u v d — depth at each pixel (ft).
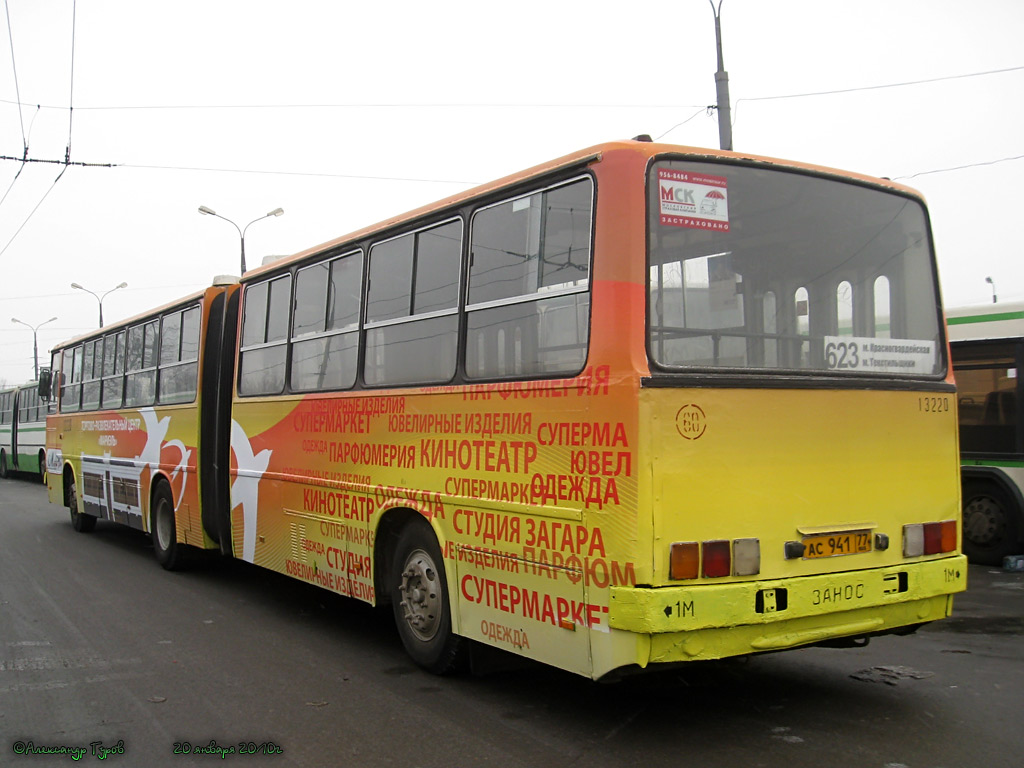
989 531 33.06
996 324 33.01
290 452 25.18
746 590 13.89
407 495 19.35
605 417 14.10
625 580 13.58
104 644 22.62
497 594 16.58
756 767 13.93
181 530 32.42
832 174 16.67
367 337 21.65
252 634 23.72
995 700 17.22
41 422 90.58
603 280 14.44
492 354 17.12
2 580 32.14
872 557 15.60
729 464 14.25
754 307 15.31
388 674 19.70
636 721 16.29
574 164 15.40
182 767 14.53
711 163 15.33
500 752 14.84
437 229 19.30
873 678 18.81
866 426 15.88
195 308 31.83
